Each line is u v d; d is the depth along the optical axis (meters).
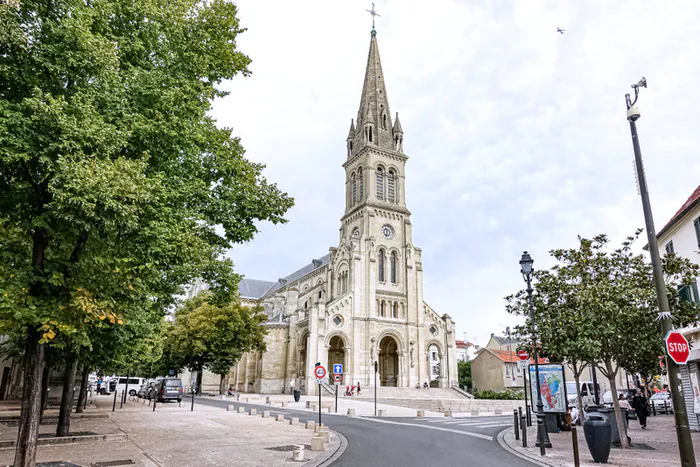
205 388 82.62
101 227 12.13
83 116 12.18
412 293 75.06
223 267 20.55
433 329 75.94
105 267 12.67
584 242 21.92
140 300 17.17
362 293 71.81
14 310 11.06
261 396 61.81
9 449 16.91
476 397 61.75
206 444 18.92
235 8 20.05
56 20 12.89
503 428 27.39
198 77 18.14
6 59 12.25
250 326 63.25
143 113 15.13
